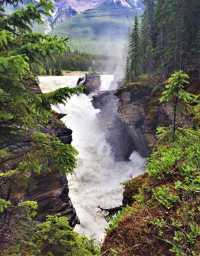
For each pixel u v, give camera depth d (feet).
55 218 30.55
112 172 133.39
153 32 171.83
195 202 27.02
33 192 62.39
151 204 28.76
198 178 29.30
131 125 129.59
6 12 27.20
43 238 28.30
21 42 25.18
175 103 45.80
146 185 32.63
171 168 32.60
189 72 123.54
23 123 28.14
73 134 150.51
